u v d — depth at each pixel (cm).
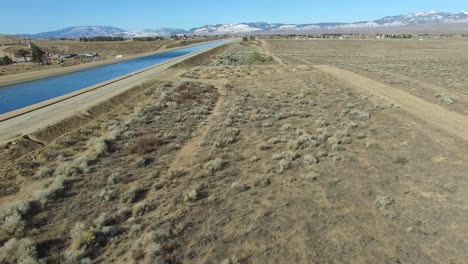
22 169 2081
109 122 3194
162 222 1492
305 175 1925
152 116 3506
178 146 2538
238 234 1395
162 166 2159
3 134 2678
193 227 1453
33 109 3641
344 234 1373
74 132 2841
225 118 3378
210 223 1480
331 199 1659
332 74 5944
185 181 1912
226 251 1288
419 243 1302
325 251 1271
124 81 5716
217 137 2725
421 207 1555
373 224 1438
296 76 6000
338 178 1888
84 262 1230
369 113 3338
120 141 2667
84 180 1944
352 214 1520
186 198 1678
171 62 8719
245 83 5662
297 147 2394
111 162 2227
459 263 1185
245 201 1669
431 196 1650
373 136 2603
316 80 5472
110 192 1758
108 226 1450
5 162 2153
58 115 3297
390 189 1741
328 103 3888
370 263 1198
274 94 4609
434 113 3231
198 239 1366
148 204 1655
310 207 1591
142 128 3058
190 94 4538
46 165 2181
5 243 1345
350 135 2636
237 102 4088
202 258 1250
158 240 1348
